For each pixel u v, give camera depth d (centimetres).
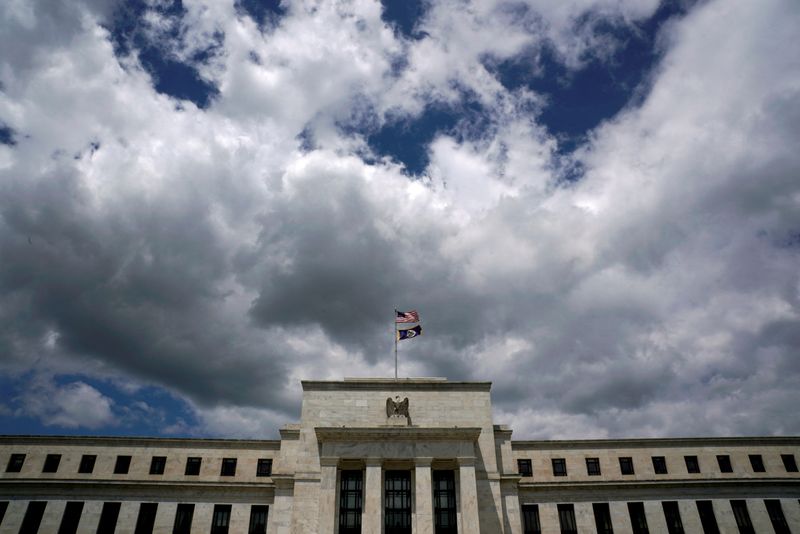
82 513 6900
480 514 6588
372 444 6581
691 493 7419
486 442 6981
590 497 7400
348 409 7081
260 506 7100
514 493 6888
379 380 7294
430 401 7194
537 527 7244
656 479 7469
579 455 7662
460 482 6462
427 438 6625
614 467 7588
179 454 7312
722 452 7694
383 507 6438
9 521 6769
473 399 7244
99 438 7294
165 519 6956
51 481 6981
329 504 6259
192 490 7119
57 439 7250
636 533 7231
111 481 7025
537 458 7625
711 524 7269
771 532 7212
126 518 6925
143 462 7231
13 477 6988
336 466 6475
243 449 7394
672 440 7744
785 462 7650
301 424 6962
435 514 6488
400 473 6688
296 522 6419
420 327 7694
